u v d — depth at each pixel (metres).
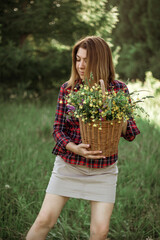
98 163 1.93
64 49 8.34
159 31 12.98
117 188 3.27
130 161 3.88
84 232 2.55
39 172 3.54
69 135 2.03
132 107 1.83
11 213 2.60
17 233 2.49
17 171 3.37
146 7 13.48
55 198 1.95
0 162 3.54
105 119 1.73
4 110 6.24
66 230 2.53
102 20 7.87
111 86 2.02
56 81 7.98
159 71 11.54
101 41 1.98
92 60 1.94
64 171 1.98
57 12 7.50
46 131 5.00
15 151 3.89
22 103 7.11
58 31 8.00
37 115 5.91
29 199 2.88
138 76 12.96
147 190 3.22
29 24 7.42
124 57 14.09
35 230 1.92
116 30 14.85
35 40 8.30
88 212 2.84
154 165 3.73
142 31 13.95
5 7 7.50
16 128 4.98
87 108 1.71
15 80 7.77
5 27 7.77
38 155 3.98
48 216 1.92
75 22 7.63
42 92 7.91
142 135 4.66
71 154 1.96
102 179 1.93
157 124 5.19
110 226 2.67
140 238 2.55
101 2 7.96
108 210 1.91
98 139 1.77
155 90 7.21
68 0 7.73
